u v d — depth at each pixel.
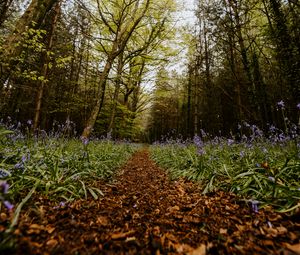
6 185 1.50
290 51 9.13
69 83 15.30
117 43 9.45
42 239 1.77
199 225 2.26
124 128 17.73
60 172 3.41
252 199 2.65
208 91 17.98
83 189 3.24
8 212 2.11
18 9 11.49
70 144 6.43
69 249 1.66
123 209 2.82
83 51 13.41
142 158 11.59
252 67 12.88
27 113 17.34
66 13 11.52
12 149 4.04
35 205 2.33
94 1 10.86
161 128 46.41
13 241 1.56
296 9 10.06
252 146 5.43
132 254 1.67
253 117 10.99
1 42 5.47
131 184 4.68
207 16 12.11
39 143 5.29
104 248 1.73
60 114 18.58
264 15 12.22
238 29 11.33
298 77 8.92
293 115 9.32
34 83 13.31
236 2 10.91
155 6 12.16
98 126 17.05
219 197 3.18
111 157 6.75
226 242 1.85
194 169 4.84
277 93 14.29
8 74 5.64
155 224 2.32
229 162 4.66
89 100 14.29
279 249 1.67
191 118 26.95
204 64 17.72
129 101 21.81
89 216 2.42
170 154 8.21
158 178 5.46
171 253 1.70
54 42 12.40
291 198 2.43
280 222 2.14
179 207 2.96
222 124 17.03
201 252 1.71
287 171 3.25
